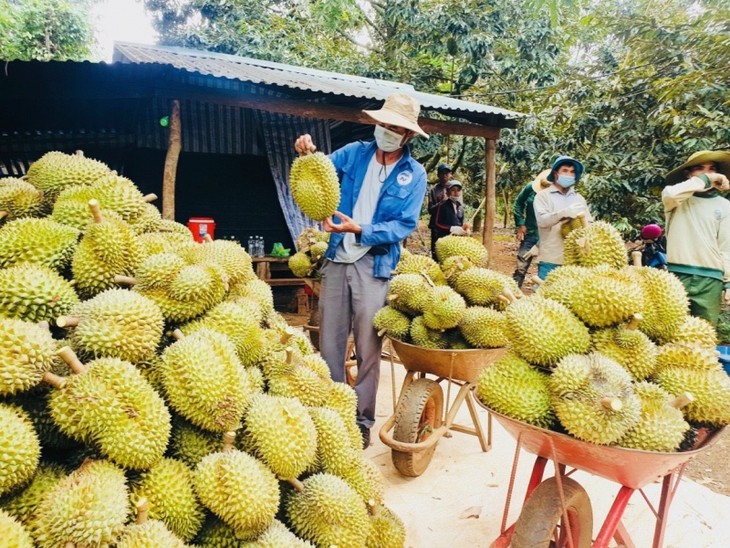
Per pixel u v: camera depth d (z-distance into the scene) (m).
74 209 2.15
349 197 3.81
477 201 16.14
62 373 1.67
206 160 8.57
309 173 3.22
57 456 1.68
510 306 2.25
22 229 1.99
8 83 5.87
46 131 7.09
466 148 13.39
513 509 3.11
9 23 13.43
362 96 6.32
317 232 5.35
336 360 3.80
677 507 3.15
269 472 1.76
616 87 9.35
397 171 3.63
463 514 3.03
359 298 3.61
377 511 2.16
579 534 2.28
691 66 8.34
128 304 1.79
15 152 6.98
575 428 1.86
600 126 9.72
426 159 14.69
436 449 3.81
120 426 1.55
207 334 1.92
